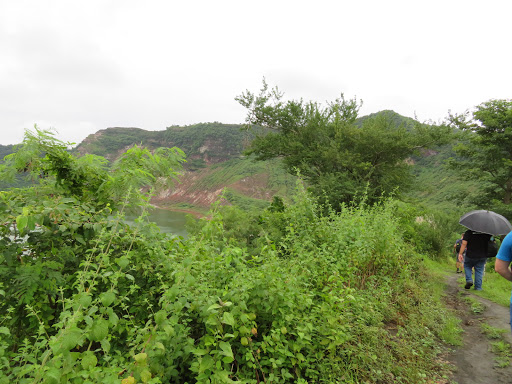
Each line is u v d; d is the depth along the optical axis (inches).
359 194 701.3
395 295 239.9
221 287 124.6
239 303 105.6
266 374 116.6
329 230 246.4
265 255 146.2
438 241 602.2
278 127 927.7
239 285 116.3
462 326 214.7
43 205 114.3
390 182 807.1
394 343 167.3
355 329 156.3
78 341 75.0
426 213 654.5
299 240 231.1
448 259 620.4
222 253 132.2
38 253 122.5
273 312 117.3
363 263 236.7
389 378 142.2
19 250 110.9
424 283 306.2
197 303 106.6
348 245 227.5
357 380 131.6
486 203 1306.6
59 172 140.9
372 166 801.6
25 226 104.3
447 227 628.1
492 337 193.0
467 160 1398.9
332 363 128.0
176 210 7495.1
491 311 237.3
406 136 816.9
